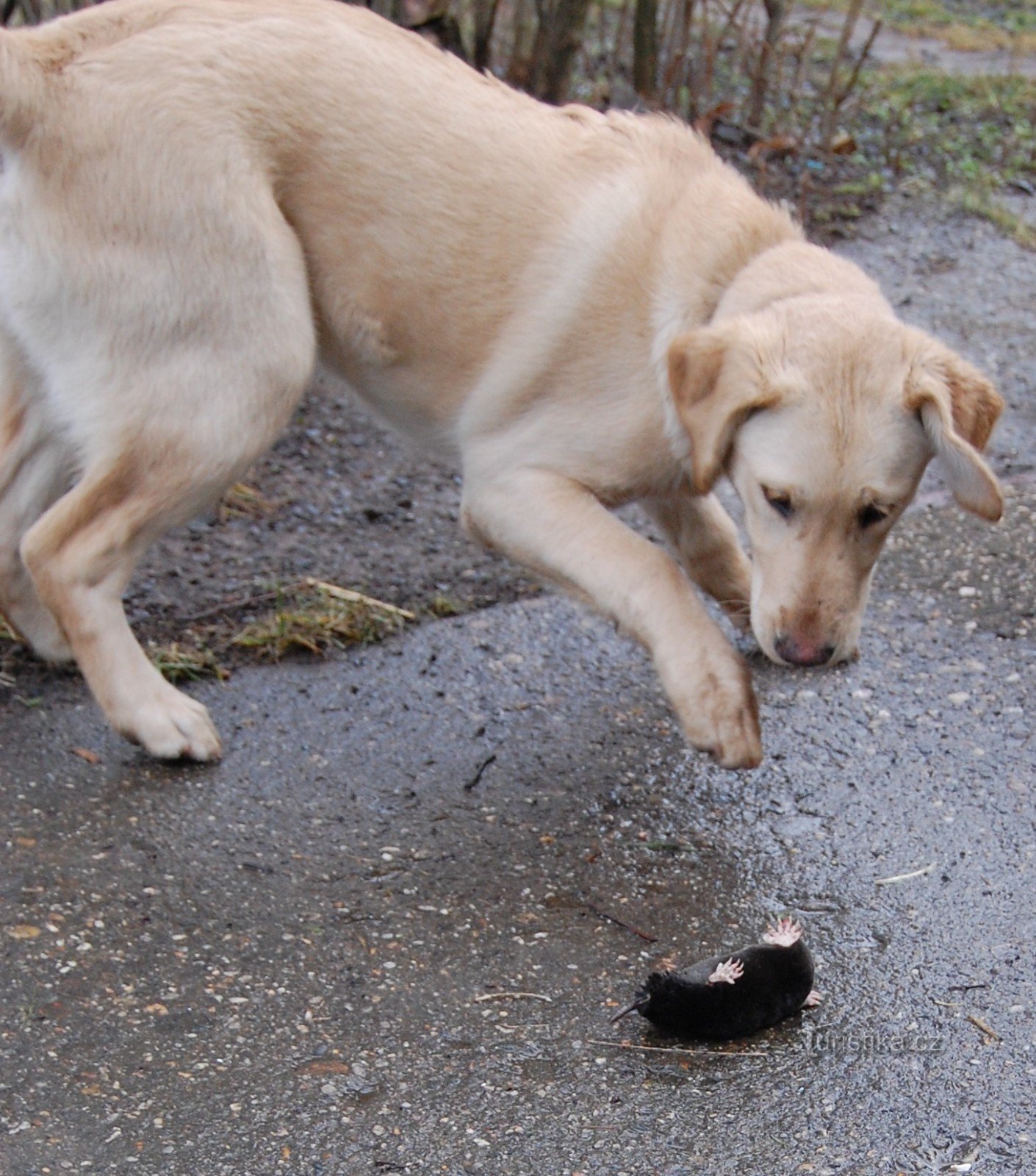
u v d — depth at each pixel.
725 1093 2.82
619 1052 2.86
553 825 3.12
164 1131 2.78
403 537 3.63
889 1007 2.91
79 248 3.09
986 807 3.15
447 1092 2.82
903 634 3.43
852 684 3.34
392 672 3.36
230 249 3.09
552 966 2.95
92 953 2.93
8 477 3.22
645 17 4.83
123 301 3.09
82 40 3.10
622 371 3.11
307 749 3.22
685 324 3.10
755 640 3.39
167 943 2.95
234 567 3.54
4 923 2.95
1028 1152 2.78
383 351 3.20
